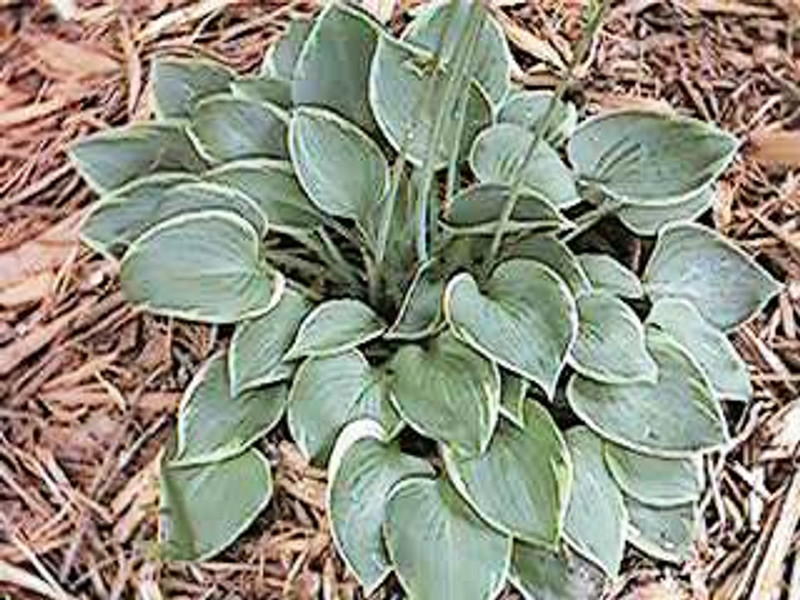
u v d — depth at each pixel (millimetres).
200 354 866
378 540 764
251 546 812
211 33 1003
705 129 843
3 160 958
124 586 810
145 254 777
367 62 859
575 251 890
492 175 824
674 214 854
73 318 890
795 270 917
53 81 990
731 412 860
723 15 1016
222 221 789
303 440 776
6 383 873
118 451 848
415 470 782
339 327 792
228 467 798
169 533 792
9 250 916
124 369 872
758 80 992
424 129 831
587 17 968
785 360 886
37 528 830
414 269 828
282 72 886
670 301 837
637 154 844
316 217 828
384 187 822
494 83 872
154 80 885
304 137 816
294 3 1010
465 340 745
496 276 785
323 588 800
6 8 1018
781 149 959
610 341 783
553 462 760
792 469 852
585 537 771
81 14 1016
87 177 861
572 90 964
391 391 782
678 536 803
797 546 832
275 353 791
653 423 786
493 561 754
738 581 820
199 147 835
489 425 749
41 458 850
